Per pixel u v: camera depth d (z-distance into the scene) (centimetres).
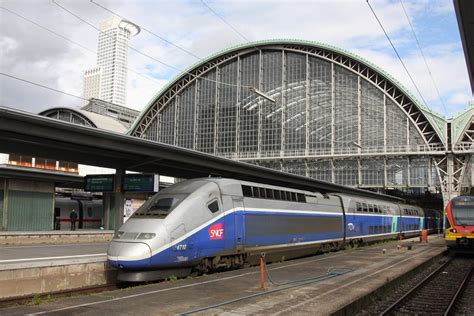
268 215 2412
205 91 8762
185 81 9006
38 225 3938
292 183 5212
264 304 1277
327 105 7931
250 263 2283
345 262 2441
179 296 1388
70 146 2923
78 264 1764
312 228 2884
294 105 8075
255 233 2283
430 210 7750
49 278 1656
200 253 1914
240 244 2159
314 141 7931
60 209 4706
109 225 3909
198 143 8662
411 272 2166
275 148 8081
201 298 1358
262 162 8288
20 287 1563
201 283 1648
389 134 7650
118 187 3541
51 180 4047
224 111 8500
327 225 3122
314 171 8019
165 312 1164
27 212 3862
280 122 8094
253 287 1564
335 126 7881
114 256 1719
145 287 1566
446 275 2331
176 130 8925
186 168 3956
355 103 7825
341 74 7944
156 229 1772
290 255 2667
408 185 7544
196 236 1897
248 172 4350
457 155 7512
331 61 7881
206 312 1173
